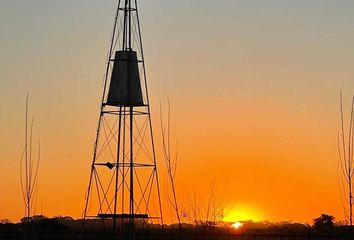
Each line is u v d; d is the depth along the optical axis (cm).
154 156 7294
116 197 7256
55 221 7919
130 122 7312
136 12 7431
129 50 7388
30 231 7275
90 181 7381
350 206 5634
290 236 6506
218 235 6694
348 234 6244
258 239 6762
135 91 7319
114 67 7362
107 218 7406
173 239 6850
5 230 7456
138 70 7394
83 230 7319
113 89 7319
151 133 7338
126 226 7412
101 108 7381
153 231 7156
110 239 7188
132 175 7206
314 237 6419
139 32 7438
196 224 6738
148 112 7375
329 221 6988
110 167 7288
